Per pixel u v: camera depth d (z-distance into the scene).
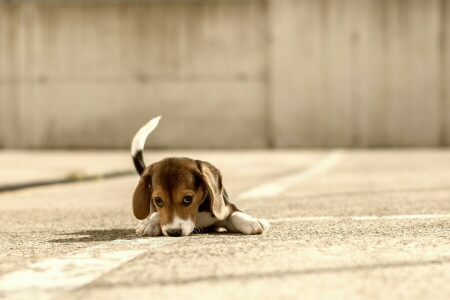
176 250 3.53
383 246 3.59
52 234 4.48
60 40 24.25
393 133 23.38
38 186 9.52
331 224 4.71
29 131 24.30
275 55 23.72
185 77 24.02
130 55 24.14
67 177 10.87
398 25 23.30
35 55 24.33
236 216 4.21
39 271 3.05
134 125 24.14
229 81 23.89
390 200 6.76
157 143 24.06
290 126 23.69
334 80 23.52
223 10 23.86
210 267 3.03
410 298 2.45
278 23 23.69
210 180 3.91
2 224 5.17
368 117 23.42
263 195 7.54
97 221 5.29
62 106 24.22
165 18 24.03
